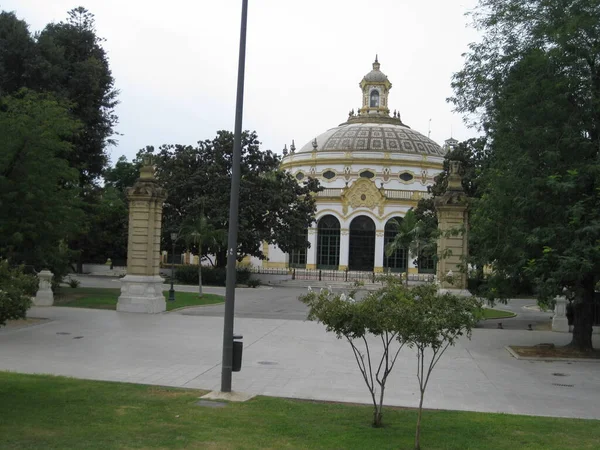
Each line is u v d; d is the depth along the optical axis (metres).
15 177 26.81
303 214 59.38
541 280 19.69
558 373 17.66
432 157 82.12
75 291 38.81
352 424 11.09
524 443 10.14
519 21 21.91
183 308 32.97
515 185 20.84
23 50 37.50
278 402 12.72
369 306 10.36
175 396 12.97
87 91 40.78
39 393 12.70
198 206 53.06
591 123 20.70
